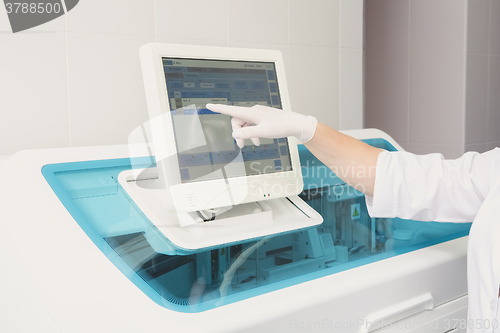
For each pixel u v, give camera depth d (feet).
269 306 1.97
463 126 7.41
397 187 2.81
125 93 4.49
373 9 8.77
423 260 2.61
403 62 8.32
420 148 8.16
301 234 2.85
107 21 4.31
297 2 5.57
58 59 4.09
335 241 2.86
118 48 4.40
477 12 7.41
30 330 1.83
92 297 1.81
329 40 5.91
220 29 4.99
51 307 1.76
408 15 8.15
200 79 2.90
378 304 2.35
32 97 4.00
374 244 2.87
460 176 2.74
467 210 2.77
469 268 2.60
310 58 5.76
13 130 3.94
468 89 7.41
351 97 6.23
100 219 2.45
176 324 1.78
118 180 2.83
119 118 4.48
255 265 2.40
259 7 5.26
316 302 2.08
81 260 1.99
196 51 2.90
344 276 2.32
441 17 7.60
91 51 4.25
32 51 3.96
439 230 3.20
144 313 1.81
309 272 2.35
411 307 2.50
